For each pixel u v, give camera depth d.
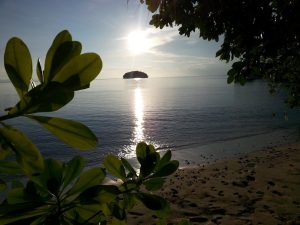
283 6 3.51
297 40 3.62
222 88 173.75
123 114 64.75
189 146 34.22
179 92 148.38
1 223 0.74
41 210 0.81
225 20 3.75
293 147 29.17
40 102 0.60
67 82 0.62
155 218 11.54
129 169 1.11
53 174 0.86
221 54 4.30
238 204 13.54
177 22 3.88
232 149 32.00
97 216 0.97
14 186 0.93
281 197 14.16
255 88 160.50
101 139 38.22
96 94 150.75
